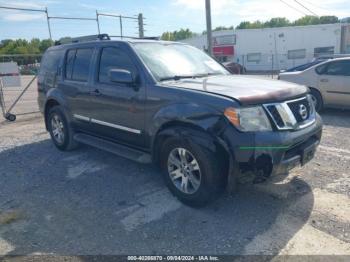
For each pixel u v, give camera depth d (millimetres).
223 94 3473
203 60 5113
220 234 3281
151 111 4047
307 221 3449
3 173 5207
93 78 5027
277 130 3383
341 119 8242
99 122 5000
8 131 8227
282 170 3432
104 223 3578
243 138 3270
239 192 4105
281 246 3061
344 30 35312
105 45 4930
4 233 3465
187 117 3584
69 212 3857
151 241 3219
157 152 4129
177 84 4004
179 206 3861
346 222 3406
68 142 5926
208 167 3451
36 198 4266
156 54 4562
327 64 8742
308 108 3932
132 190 4348
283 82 4188
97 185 4559
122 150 4652
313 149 3809
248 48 40562
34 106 12562
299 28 37125
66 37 6449
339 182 4320
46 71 6344
